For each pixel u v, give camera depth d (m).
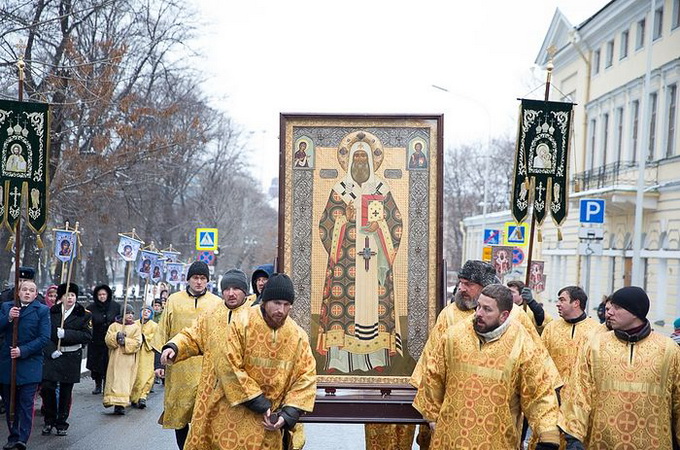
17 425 10.48
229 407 7.08
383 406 7.87
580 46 36.28
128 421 13.73
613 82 33.16
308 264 8.20
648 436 6.76
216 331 7.62
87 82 21.36
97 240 32.12
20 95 9.97
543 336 9.52
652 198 27.84
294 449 9.69
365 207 8.23
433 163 8.23
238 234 52.91
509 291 6.79
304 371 7.10
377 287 8.20
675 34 27.42
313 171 8.23
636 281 21.59
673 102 27.83
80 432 12.59
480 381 6.72
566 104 8.57
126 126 22.36
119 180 25.75
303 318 8.16
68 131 22.45
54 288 14.35
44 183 10.03
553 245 38.94
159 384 19.72
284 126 8.23
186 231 45.28
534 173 8.56
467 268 7.53
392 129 8.26
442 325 7.54
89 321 12.53
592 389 6.95
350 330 8.18
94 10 20.73
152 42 25.08
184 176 39.69
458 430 6.74
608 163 33.53
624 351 6.86
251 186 66.31
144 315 15.76
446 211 69.94
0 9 19.02
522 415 7.00
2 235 23.89
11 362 10.43
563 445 8.51
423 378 7.01
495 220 47.38
